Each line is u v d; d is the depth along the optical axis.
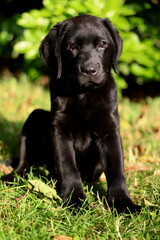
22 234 2.50
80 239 2.50
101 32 3.42
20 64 8.64
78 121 3.33
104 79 3.31
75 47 3.39
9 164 4.03
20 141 3.96
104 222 2.71
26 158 3.93
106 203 2.94
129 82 7.54
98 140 3.36
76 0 5.85
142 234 2.55
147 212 2.79
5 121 5.47
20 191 3.07
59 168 3.24
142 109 6.23
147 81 7.08
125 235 2.55
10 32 7.57
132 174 3.71
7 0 7.89
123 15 6.09
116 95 3.42
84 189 3.39
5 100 6.56
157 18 6.59
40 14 5.96
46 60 3.60
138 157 4.31
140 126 5.42
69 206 2.89
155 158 4.21
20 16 7.00
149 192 3.21
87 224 2.66
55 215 2.76
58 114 3.32
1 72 8.68
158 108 6.26
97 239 2.54
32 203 2.89
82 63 3.26
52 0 5.99
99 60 3.34
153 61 6.20
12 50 8.05
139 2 6.49
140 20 6.14
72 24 3.45
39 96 6.79
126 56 5.97
